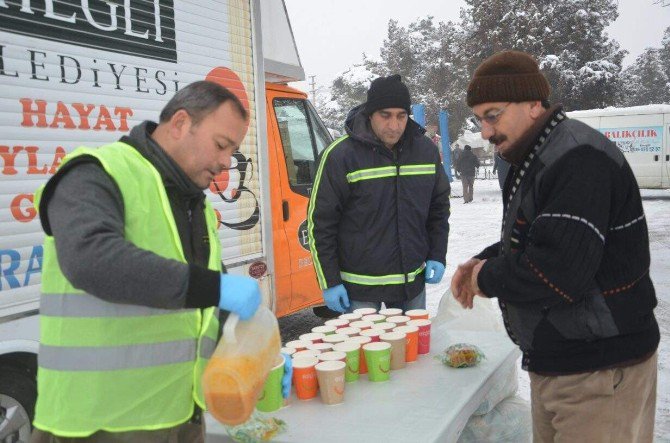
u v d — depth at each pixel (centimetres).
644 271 188
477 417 271
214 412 153
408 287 346
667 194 1994
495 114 194
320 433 198
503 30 3444
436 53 5119
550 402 195
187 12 377
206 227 180
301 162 536
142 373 158
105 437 158
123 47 335
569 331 186
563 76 3291
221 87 168
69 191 146
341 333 272
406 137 344
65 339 154
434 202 367
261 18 456
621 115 1789
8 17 280
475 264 215
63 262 140
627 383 187
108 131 325
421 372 254
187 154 165
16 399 305
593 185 174
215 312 180
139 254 138
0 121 277
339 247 346
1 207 278
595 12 3475
